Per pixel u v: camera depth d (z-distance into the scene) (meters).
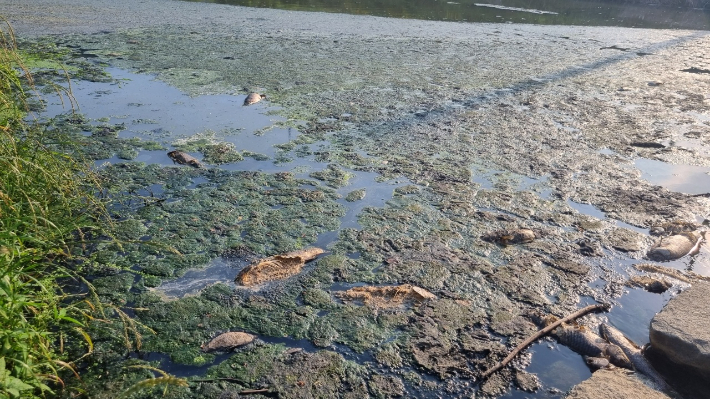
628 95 5.42
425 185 3.40
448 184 3.41
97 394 1.86
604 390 1.89
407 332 2.21
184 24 8.03
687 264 2.68
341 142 4.00
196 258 2.61
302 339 2.16
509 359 2.08
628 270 2.63
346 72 5.87
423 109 4.79
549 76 6.07
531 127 4.43
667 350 2.04
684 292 2.29
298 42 7.23
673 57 7.30
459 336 2.20
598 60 6.99
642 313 2.35
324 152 3.82
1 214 2.21
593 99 5.25
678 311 2.16
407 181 3.44
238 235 2.80
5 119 2.67
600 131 4.39
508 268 2.62
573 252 2.76
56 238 2.49
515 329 2.24
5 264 1.96
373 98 5.03
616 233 2.93
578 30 9.42
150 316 2.23
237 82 5.34
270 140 3.99
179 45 6.70
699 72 6.46
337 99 4.95
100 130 4.00
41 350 1.89
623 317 2.32
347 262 2.62
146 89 5.00
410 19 9.66
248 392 1.91
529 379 2.01
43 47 6.20
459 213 3.08
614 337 2.17
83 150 3.63
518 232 2.85
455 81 5.72
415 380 1.99
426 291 2.44
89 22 7.76
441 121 4.50
